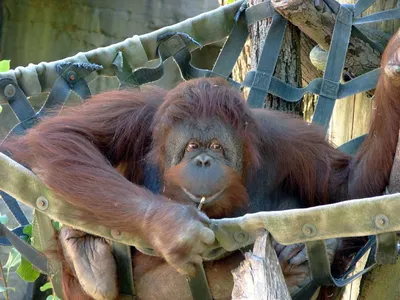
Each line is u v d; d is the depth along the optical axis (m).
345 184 5.13
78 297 4.93
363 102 6.35
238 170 4.57
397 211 3.72
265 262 3.68
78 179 4.39
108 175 4.43
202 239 3.98
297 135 5.14
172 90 4.76
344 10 5.90
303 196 5.14
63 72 5.84
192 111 4.48
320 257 4.15
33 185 4.40
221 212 4.41
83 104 5.25
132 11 12.08
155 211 4.14
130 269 4.63
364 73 6.10
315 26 5.94
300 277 4.51
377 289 4.75
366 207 3.75
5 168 4.38
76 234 4.79
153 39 6.17
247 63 7.01
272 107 6.20
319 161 5.14
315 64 6.35
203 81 4.68
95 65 5.91
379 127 4.80
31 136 4.75
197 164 4.32
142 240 4.27
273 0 5.92
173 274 4.66
